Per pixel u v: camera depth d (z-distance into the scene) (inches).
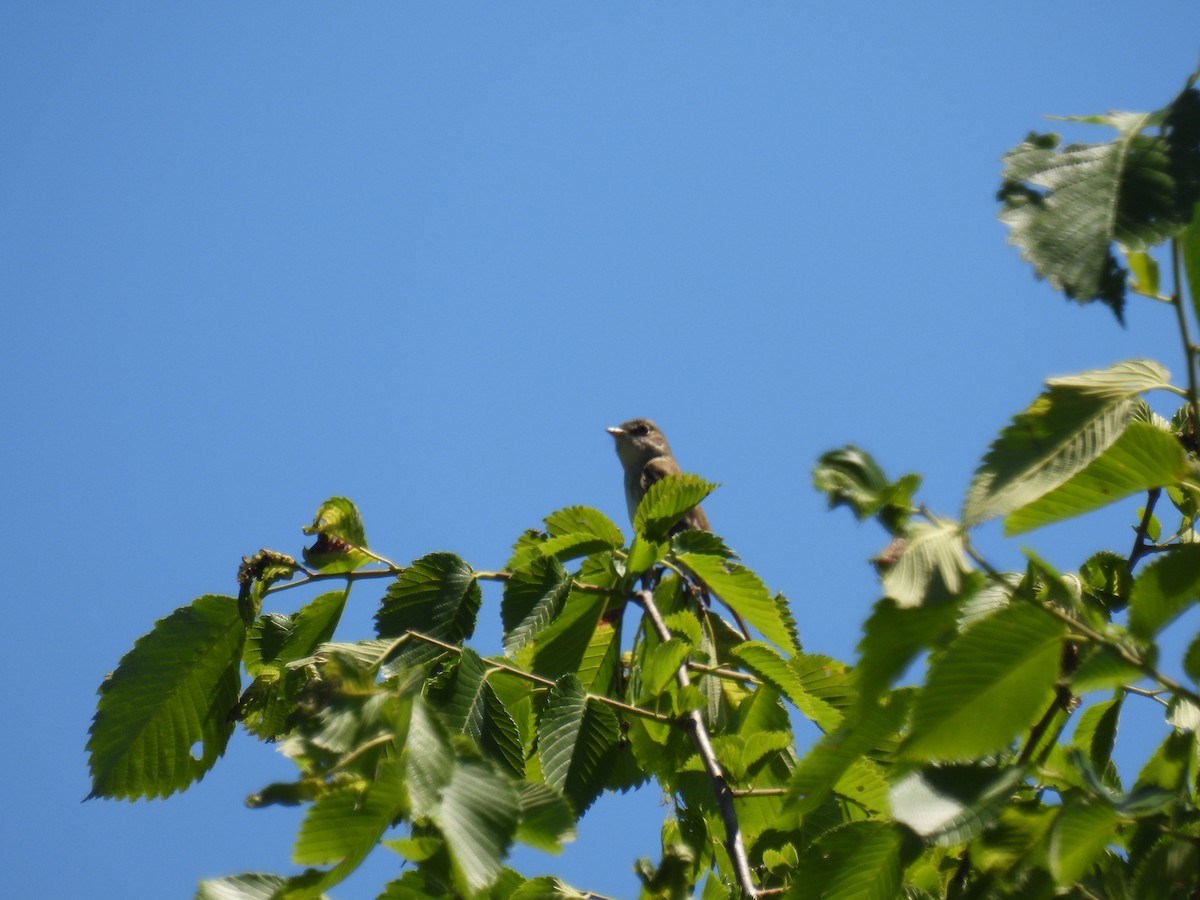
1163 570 142.1
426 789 128.5
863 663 138.5
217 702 234.2
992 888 159.8
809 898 164.9
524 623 222.4
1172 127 127.4
